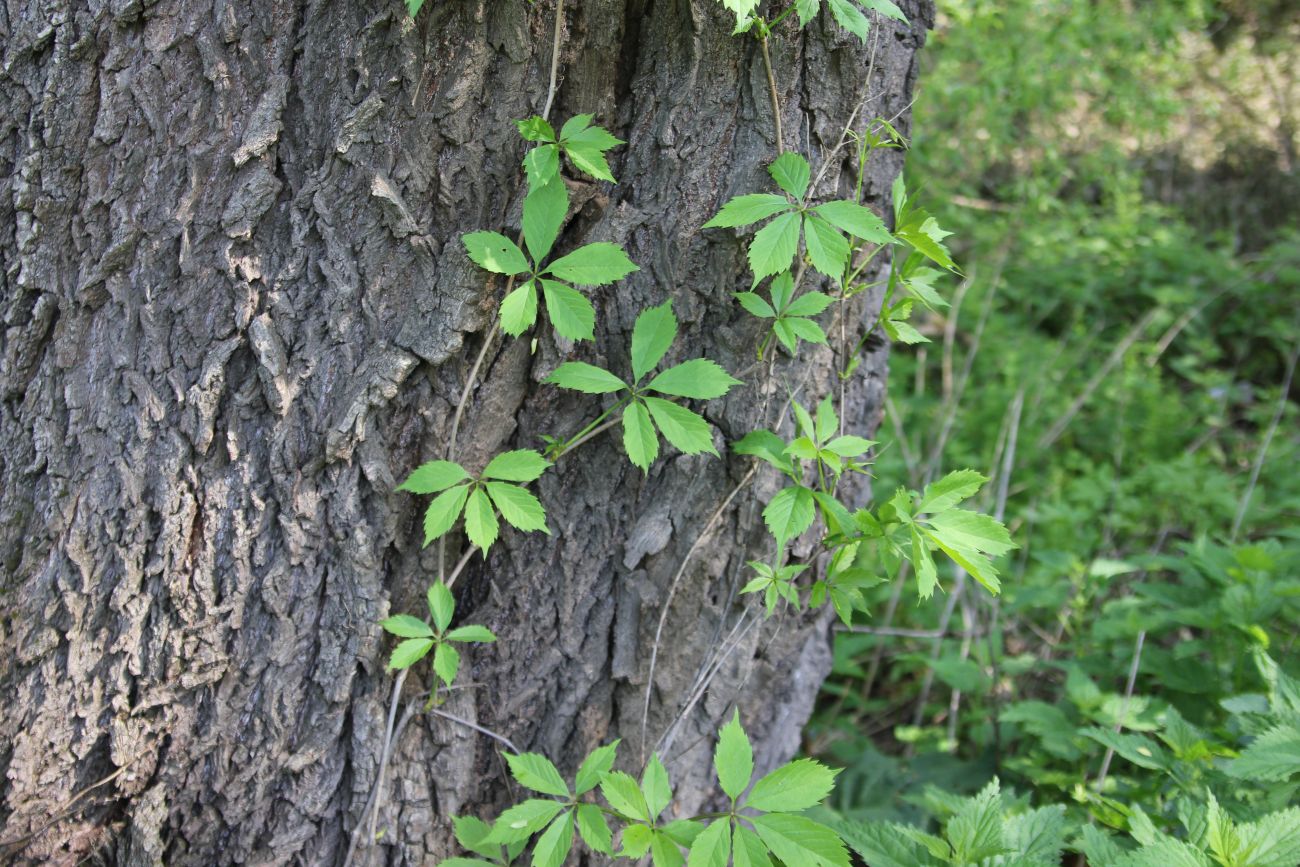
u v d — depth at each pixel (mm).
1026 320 2871
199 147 1100
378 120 1104
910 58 1214
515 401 1170
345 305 1123
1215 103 3625
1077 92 2811
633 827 1081
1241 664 1406
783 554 1242
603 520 1206
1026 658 1563
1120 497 1986
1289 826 1086
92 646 1136
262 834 1184
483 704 1225
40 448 1122
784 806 1077
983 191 3281
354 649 1164
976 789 1477
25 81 1087
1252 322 2916
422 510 1173
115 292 1112
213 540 1135
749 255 1086
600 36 1117
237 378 1124
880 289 1279
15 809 1140
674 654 1239
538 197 1101
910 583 1846
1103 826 1291
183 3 1083
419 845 1215
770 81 1125
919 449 2137
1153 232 3127
